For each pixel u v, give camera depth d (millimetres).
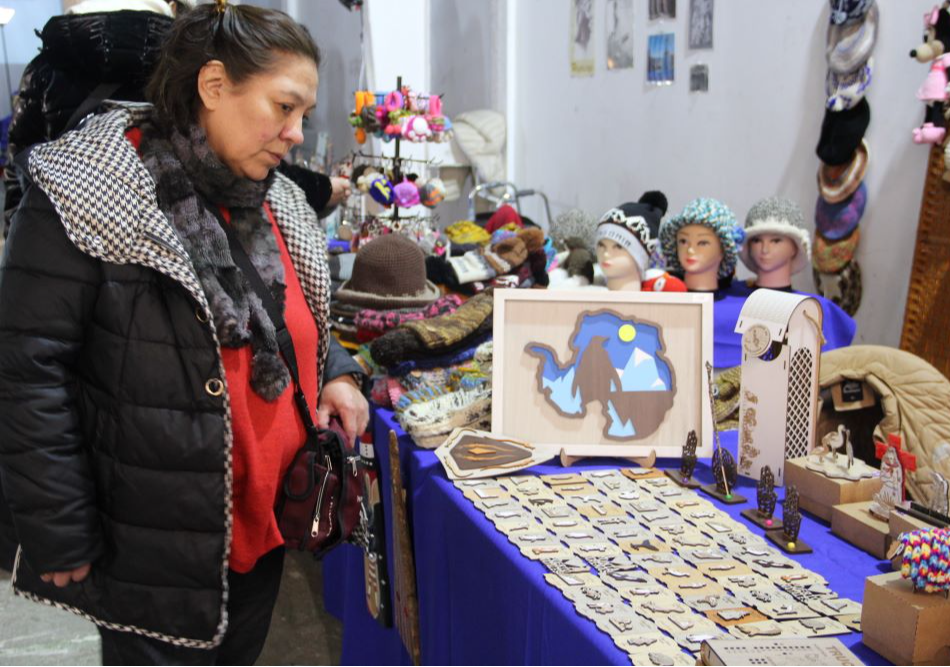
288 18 1184
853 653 1026
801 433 1554
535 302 1735
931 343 2275
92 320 1136
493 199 4234
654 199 2645
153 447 1152
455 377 1996
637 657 1026
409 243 2344
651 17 3404
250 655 1483
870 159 2518
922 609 975
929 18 2195
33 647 1790
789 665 972
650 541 1343
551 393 1723
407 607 1840
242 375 1224
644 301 1720
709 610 1132
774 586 1201
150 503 1171
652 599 1160
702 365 1707
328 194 2359
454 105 4855
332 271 2789
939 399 1536
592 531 1386
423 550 1732
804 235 2414
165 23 1484
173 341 1139
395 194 2791
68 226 1074
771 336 1513
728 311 2305
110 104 1203
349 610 2248
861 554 1307
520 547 1328
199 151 1179
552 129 4289
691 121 3252
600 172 3896
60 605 1228
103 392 1157
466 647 1537
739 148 3021
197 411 1158
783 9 2770
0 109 1719
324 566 2650
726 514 1447
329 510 1396
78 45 1439
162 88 1174
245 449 1237
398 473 1821
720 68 3070
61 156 1088
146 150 1169
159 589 1200
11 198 1486
